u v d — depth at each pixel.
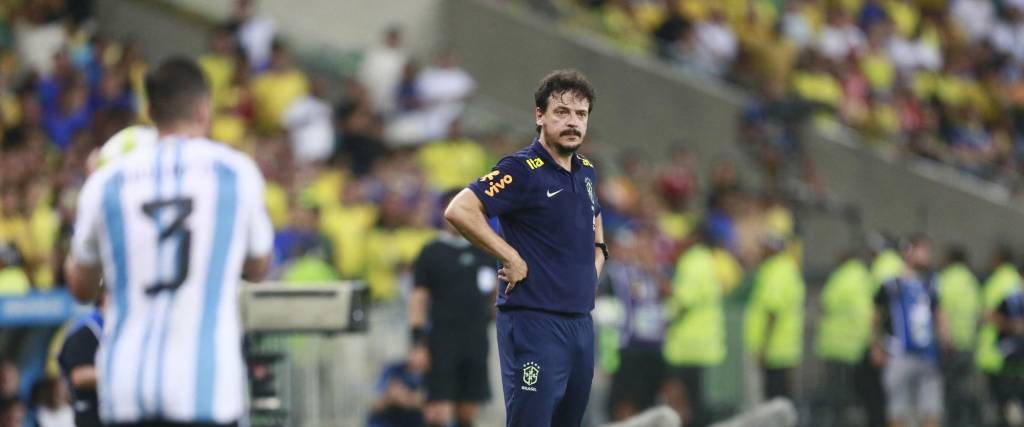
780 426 35.06
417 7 73.38
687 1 78.38
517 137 69.56
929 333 50.03
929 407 50.28
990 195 81.38
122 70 61.56
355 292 25.28
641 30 77.69
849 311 51.19
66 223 42.50
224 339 16.59
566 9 75.94
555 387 21.78
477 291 36.22
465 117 71.31
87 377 22.72
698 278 48.38
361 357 36.22
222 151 17.34
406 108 66.38
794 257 62.00
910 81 88.62
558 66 73.44
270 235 17.50
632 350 47.28
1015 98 94.25
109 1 69.88
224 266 16.81
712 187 64.75
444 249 36.19
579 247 22.05
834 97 79.56
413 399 38.19
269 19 71.19
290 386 28.47
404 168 56.66
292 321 25.05
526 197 21.69
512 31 73.38
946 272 56.06
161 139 17.42
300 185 53.53
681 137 74.94
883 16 90.44
